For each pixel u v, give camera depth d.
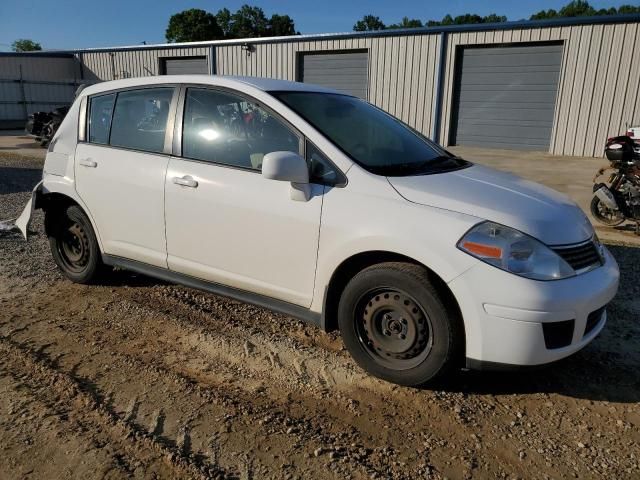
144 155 4.06
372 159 3.40
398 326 3.12
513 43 16.19
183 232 3.85
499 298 2.76
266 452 2.60
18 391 3.09
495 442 2.72
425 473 2.48
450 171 3.55
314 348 3.68
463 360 3.01
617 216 7.18
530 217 2.96
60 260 4.87
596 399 3.11
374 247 3.04
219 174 3.65
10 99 25.89
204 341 3.75
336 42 19.00
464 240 2.84
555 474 2.50
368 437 2.74
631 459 2.61
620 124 15.02
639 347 3.73
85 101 4.54
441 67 17.34
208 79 3.88
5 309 4.25
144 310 4.26
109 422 2.81
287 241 3.37
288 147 3.44
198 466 2.49
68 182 4.50
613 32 14.62
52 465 2.49
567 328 2.87
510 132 17.00
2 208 7.83
